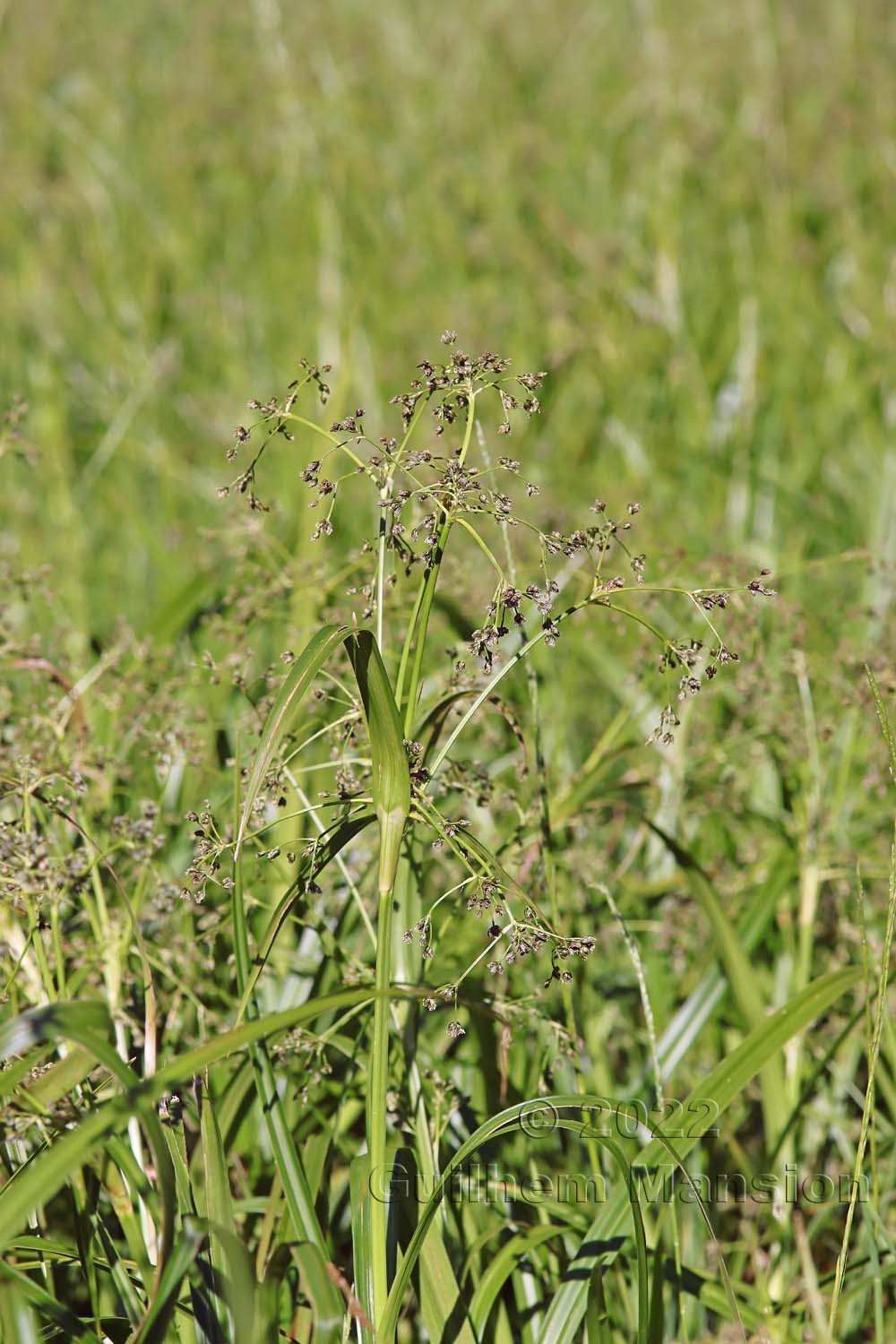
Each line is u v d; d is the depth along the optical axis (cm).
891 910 258
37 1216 279
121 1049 279
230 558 495
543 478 630
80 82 1181
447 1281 251
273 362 785
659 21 1221
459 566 368
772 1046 280
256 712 308
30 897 267
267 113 1077
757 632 371
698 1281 290
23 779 275
